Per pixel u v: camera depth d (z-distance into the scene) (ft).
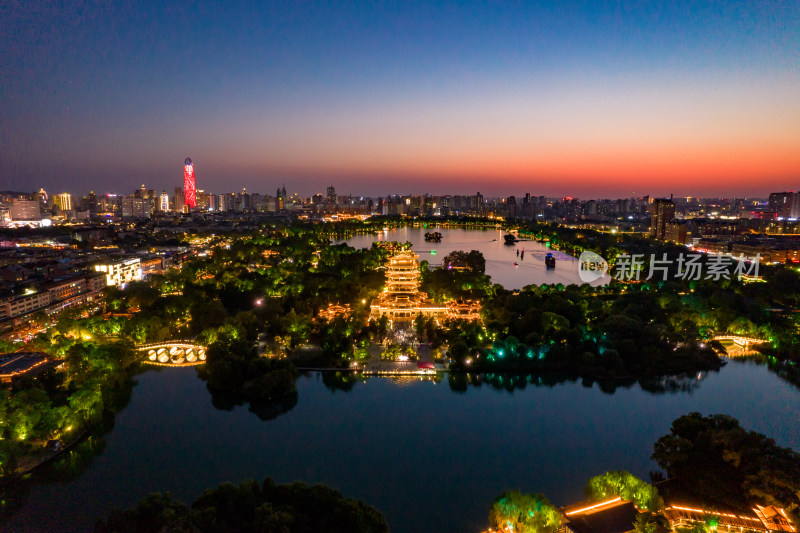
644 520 460.55
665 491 591.37
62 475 651.66
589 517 473.26
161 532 432.25
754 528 503.61
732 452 551.59
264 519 456.86
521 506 490.90
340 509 479.82
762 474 520.01
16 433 654.94
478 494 616.80
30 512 582.76
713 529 495.00
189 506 587.27
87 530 554.87
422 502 601.21
